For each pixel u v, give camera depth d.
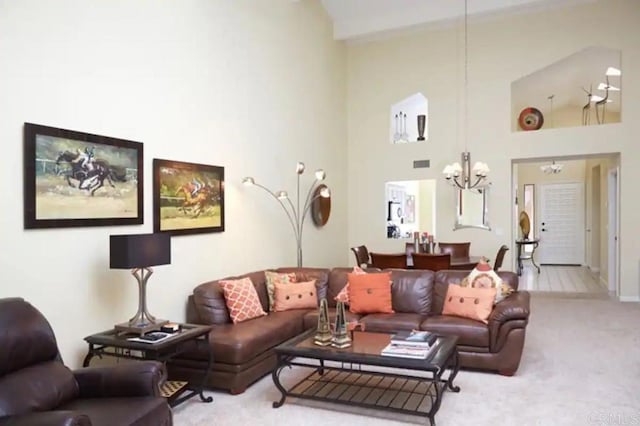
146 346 3.12
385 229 8.61
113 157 3.77
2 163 2.98
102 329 3.65
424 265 5.67
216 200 5.02
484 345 4.04
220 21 5.14
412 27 8.02
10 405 2.24
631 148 7.13
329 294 5.22
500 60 7.80
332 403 3.51
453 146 8.09
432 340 3.45
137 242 3.32
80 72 3.51
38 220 3.17
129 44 3.95
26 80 3.12
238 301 4.40
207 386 3.77
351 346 3.45
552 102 9.95
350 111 8.80
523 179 12.20
